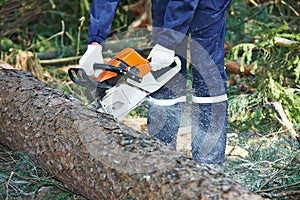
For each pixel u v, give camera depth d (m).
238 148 4.01
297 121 4.19
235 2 5.37
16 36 6.52
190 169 2.60
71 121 3.10
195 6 3.04
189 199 2.45
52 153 3.13
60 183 3.37
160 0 3.41
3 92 3.61
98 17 3.20
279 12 5.62
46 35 6.44
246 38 5.41
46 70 5.50
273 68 4.61
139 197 2.63
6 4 6.08
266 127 4.31
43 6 6.24
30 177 3.44
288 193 3.18
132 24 6.17
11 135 3.55
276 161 3.55
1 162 3.72
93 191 2.90
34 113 3.33
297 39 4.54
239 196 2.40
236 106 4.41
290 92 4.24
